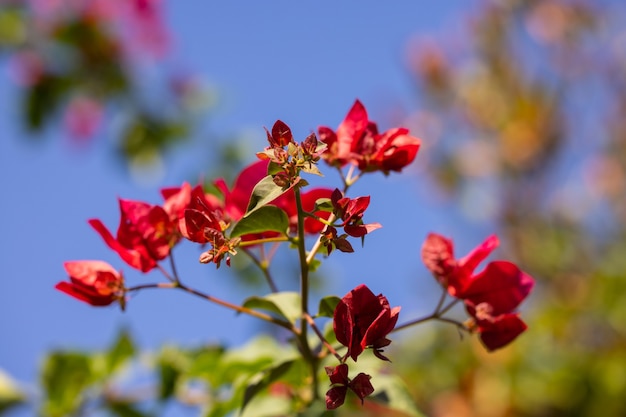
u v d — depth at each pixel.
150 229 2.14
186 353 3.11
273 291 2.37
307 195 2.22
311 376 2.28
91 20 5.05
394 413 2.43
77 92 5.11
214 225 1.83
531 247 7.02
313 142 1.71
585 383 5.37
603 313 5.80
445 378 5.71
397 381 2.26
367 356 2.33
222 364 2.75
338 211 1.72
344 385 1.65
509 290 2.13
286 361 2.25
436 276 2.16
